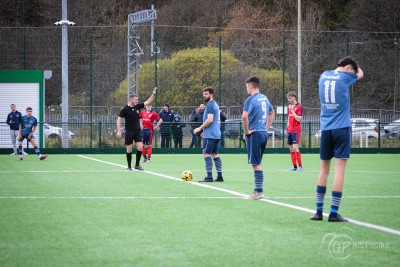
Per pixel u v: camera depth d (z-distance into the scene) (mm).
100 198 20531
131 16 71062
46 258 11406
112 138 58344
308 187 24969
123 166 38656
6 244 12656
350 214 16984
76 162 43156
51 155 54844
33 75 59375
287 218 16094
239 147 58938
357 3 103750
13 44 87812
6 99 59188
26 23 104438
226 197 20984
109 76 82875
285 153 60156
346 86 15617
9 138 56750
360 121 62719
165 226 14781
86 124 57938
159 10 108688
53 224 15086
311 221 15586
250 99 20453
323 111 15930
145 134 44125
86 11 103750
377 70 81375
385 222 15484
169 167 38219
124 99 78375
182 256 11555
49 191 22781
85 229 14367
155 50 62875
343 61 15977
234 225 14938
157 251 11977
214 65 78562
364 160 48156
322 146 15898
